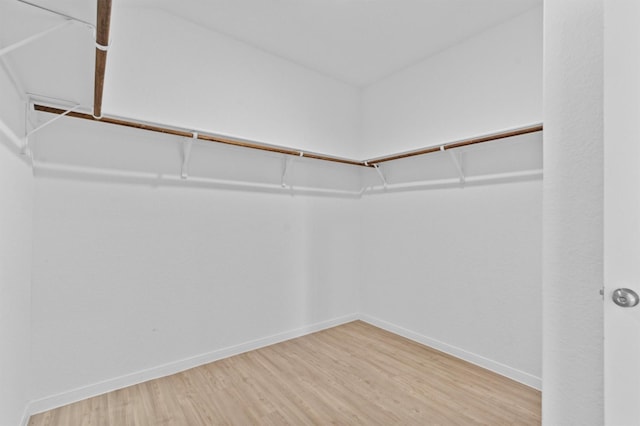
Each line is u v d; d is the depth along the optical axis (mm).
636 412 398
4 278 1440
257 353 2713
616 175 412
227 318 2652
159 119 2311
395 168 3199
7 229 1467
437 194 2818
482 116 2510
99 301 2100
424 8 2268
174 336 2393
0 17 1302
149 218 2291
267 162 2887
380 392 2121
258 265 2832
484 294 2477
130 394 2090
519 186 2285
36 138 1897
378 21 2426
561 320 525
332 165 3357
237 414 1895
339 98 3406
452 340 2684
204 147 2531
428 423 1818
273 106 2906
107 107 2121
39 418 1833
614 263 414
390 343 2920
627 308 401
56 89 1851
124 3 2160
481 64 2523
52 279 1941
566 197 521
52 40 1796
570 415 514
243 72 2723
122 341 2182
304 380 2271
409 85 3090
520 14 2287
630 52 400
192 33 2467
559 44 534
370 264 3451
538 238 2186
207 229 2549
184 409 1938
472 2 2188
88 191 2064
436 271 2814
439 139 2820
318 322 3240
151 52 2289
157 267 2320
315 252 3221
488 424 1803
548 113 544
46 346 1919
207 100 2531
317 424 1814
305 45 2768
